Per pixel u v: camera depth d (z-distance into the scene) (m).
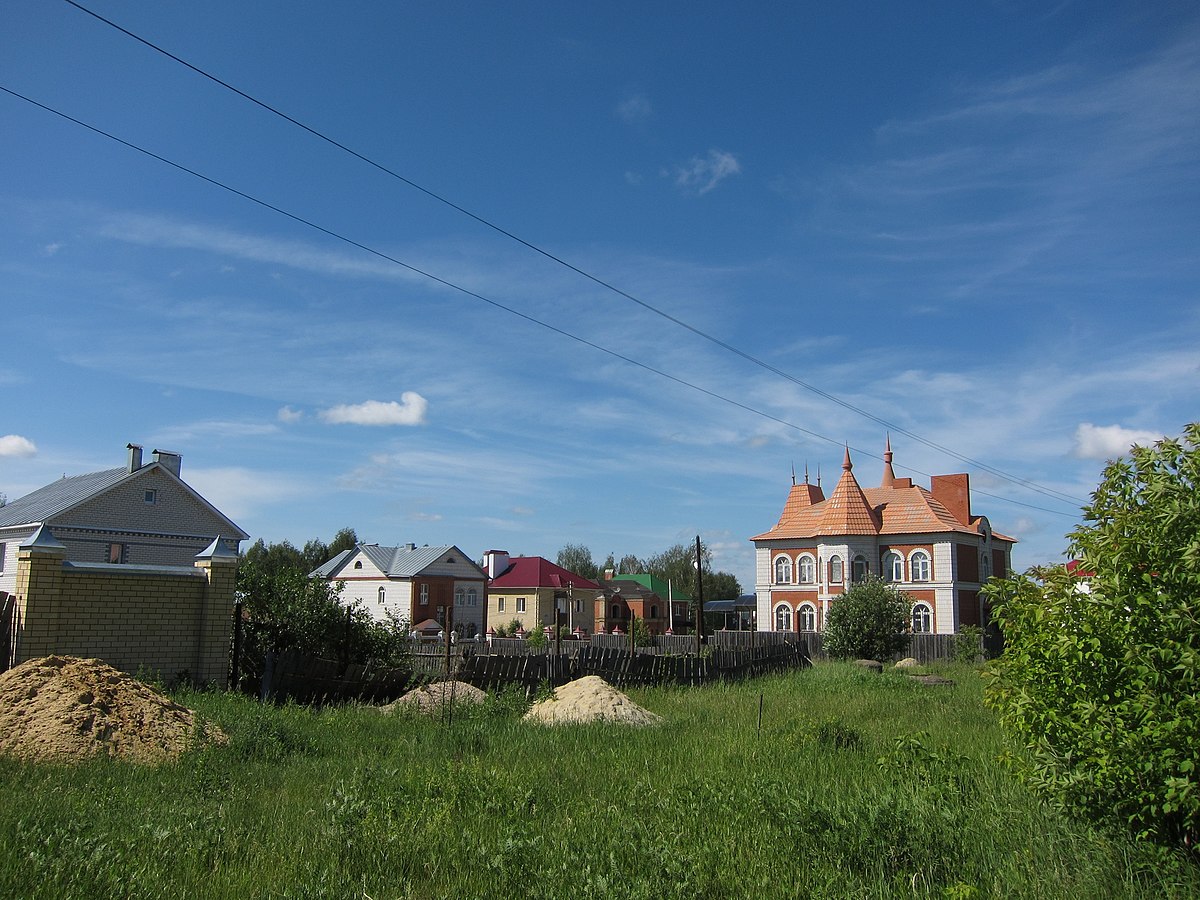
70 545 36.31
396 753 9.88
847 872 5.57
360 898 5.09
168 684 13.83
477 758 9.30
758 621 56.88
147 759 8.88
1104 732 5.48
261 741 9.45
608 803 7.34
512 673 16.80
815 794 7.14
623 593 81.69
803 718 11.94
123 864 5.36
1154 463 5.86
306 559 83.62
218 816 6.53
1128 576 5.67
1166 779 5.15
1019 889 5.25
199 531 40.56
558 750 10.20
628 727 12.31
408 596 58.84
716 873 5.51
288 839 6.20
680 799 7.20
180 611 14.22
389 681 15.62
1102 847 5.62
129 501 38.31
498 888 5.30
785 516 58.44
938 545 51.28
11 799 6.93
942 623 50.53
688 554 100.75
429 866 5.67
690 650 38.53
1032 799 6.67
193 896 5.03
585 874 5.30
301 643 16.61
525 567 70.25
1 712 9.27
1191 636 5.23
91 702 9.50
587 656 18.33
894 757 8.39
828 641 34.91
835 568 53.31
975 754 9.33
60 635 12.77
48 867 5.20
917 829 6.07
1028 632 6.36
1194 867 5.22
